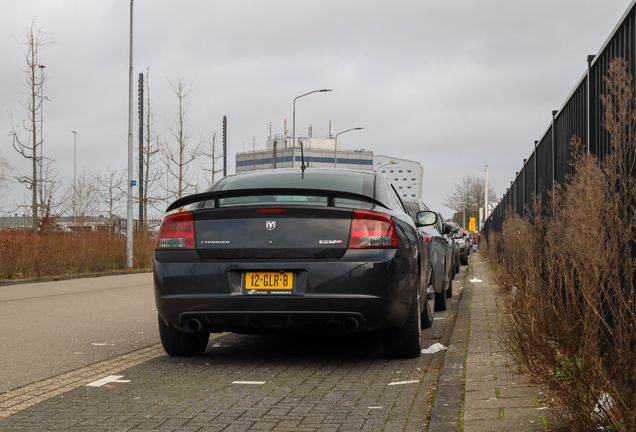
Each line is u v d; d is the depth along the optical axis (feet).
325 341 22.34
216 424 12.12
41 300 39.01
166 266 17.13
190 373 17.03
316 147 312.29
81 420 12.55
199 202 18.07
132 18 83.10
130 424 12.19
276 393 14.60
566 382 10.34
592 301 10.46
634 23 14.01
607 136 16.51
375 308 16.20
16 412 13.32
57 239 73.05
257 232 16.60
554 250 13.69
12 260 60.85
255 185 19.30
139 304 36.19
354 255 16.33
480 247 124.77
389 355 18.75
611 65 13.79
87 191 89.97
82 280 61.52
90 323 27.86
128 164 81.46
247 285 16.51
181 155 104.37
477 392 13.06
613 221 11.70
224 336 23.90
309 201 17.31
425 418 12.37
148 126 100.58
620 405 9.17
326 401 13.82
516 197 55.77
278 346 21.34
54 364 18.63
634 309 10.02
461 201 274.98
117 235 87.51
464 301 33.99
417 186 503.20
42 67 82.23
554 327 12.35
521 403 11.95
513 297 15.84
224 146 143.54
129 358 19.56
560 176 26.40
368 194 18.51
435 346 20.65
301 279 16.31
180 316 16.98
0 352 20.66
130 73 82.64
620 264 11.87
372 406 13.35
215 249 16.75
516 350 13.55
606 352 10.71
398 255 16.70
